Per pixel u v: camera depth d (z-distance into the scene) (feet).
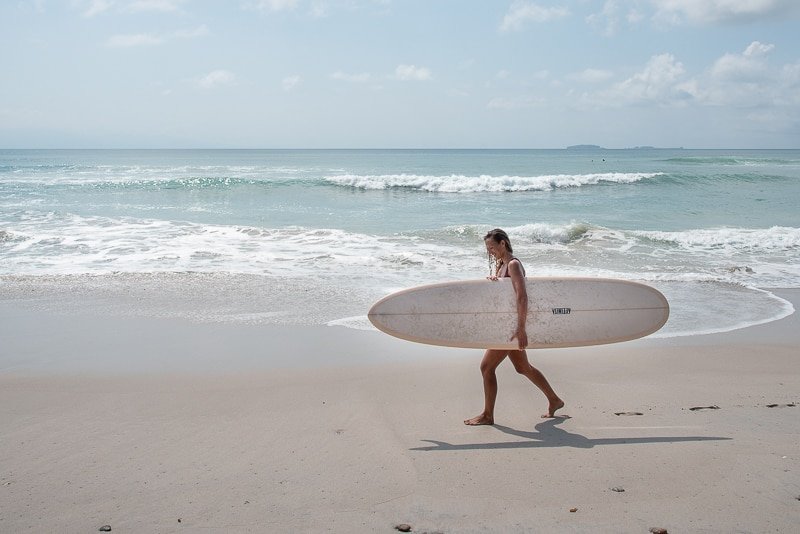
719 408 15.88
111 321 24.95
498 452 12.93
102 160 233.76
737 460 12.01
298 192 79.10
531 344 15.30
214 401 16.62
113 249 40.37
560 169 141.90
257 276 33.09
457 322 15.31
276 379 18.52
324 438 13.93
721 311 27.20
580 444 13.30
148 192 77.71
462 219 57.36
